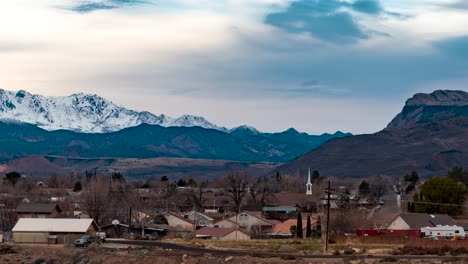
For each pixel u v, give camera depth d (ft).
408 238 568.41
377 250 510.99
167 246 540.52
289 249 518.37
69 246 539.29
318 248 527.40
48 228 583.99
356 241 582.76
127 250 493.36
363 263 416.05
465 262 415.44
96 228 610.65
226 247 539.70
